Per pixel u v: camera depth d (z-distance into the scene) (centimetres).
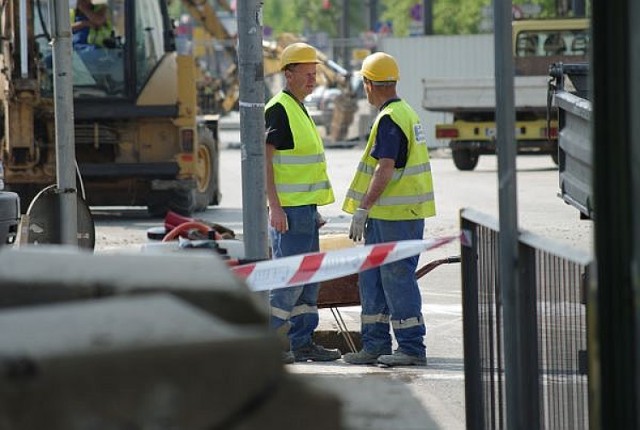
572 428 1188
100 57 4862
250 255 1986
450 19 14200
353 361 2208
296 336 2222
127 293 772
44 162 4766
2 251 852
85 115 4844
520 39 7675
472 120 7662
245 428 702
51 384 652
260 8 1978
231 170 8244
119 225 4750
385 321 2202
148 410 670
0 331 681
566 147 2056
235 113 14325
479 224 1404
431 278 3375
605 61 918
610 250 924
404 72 10188
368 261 1531
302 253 2191
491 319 1377
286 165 2167
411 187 2120
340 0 18225
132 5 4869
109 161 4931
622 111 916
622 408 927
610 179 921
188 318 710
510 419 1204
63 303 777
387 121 2102
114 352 664
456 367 2186
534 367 1209
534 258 1198
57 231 2294
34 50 4650
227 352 692
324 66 10781
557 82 2166
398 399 954
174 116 4872
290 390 716
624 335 923
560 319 1187
